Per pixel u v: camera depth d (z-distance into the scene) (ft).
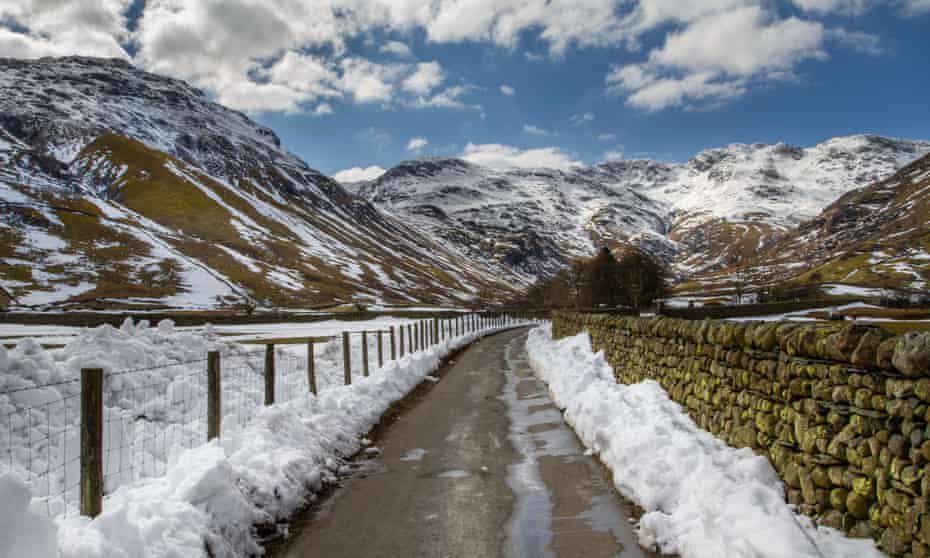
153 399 32.24
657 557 18.10
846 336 16.72
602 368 48.11
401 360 63.77
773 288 463.83
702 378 27.78
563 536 20.17
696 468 21.90
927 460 13.66
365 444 34.78
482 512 22.84
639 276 340.39
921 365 13.89
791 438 19.39
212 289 437.17
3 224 451.12
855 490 15.94
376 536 20.72
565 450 31.89
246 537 19.65
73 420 26.66
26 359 27.50
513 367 76.02
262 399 38.32
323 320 249.34
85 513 17.53
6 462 22.59
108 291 391.45
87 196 566.77
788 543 15.12
